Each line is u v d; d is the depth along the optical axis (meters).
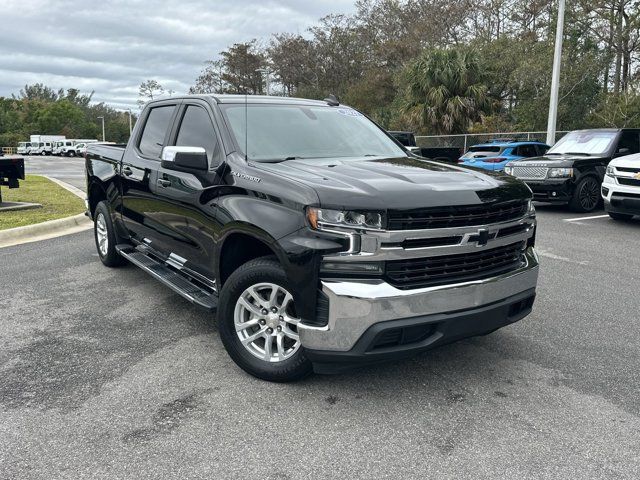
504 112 29.86
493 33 37.94
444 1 39.25
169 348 4.23
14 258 7.19
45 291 5.72
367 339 3.07
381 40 45.88
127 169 5.55
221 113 4.36
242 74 64.81
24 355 4.10
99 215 6.59
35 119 104.25
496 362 3.98
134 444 2.93
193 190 4.19
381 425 3.13
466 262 3.38
